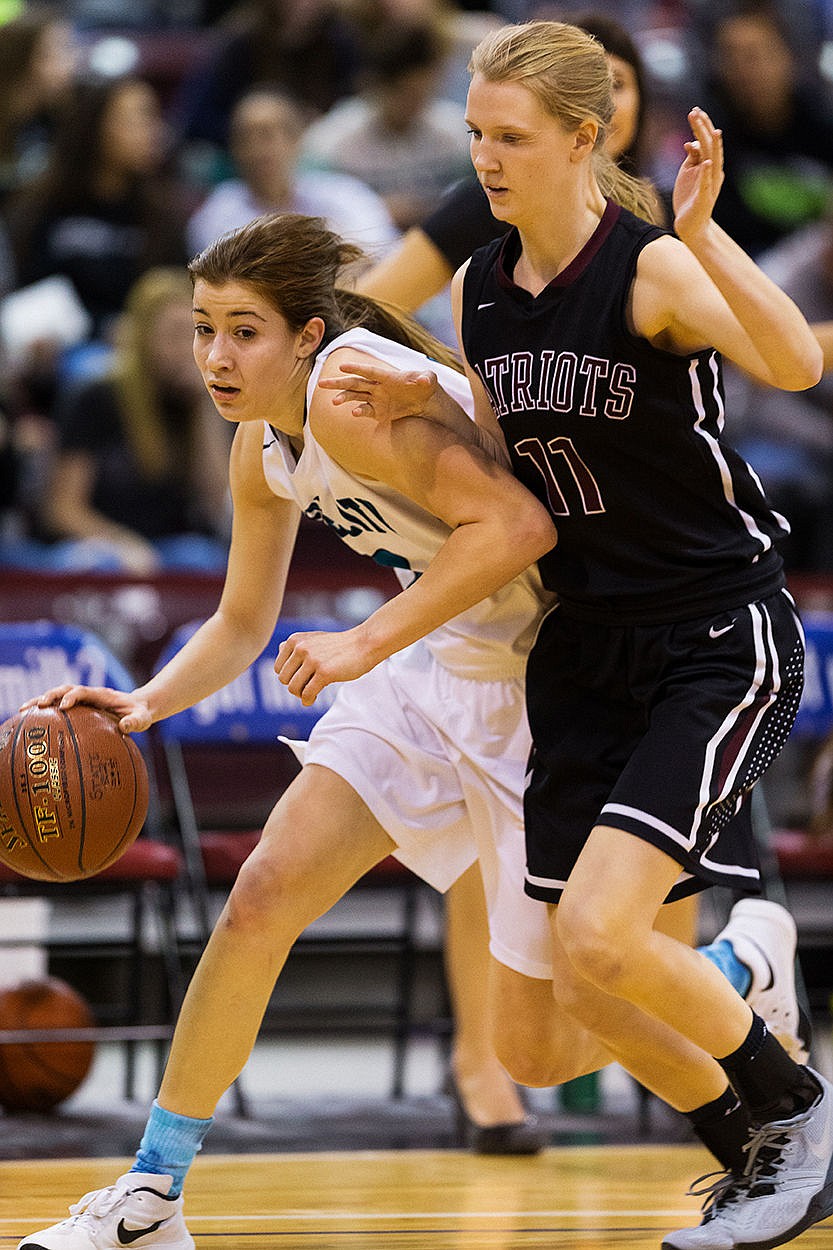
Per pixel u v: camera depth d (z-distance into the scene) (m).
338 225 7.89
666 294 6.37
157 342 16.12
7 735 7.08
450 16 22.36
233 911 6.83
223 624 7.68
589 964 6.30
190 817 11.56
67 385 16.61
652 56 21.58
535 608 7.30
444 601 6.46
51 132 20.50
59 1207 8.07
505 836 7.42
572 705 7.05
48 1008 11.04
